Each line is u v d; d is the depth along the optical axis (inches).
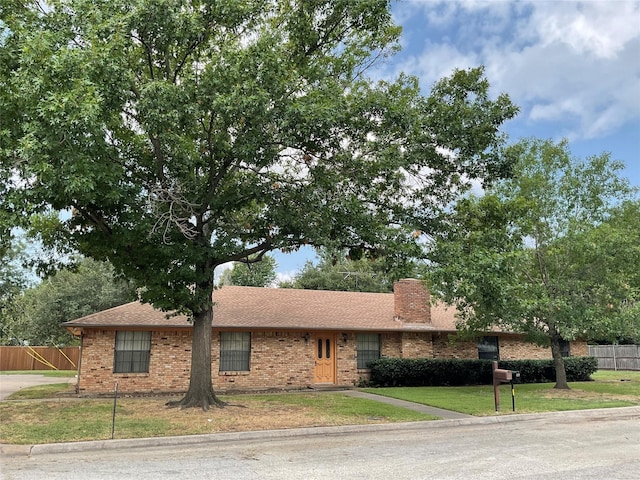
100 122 407.5
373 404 617.9
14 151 410.9
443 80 537.0
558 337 842.8
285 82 471.2
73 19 459.8
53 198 442.3
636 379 1049.5
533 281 773.3
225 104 447.8
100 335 743.1
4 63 434.0
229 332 809.5
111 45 425.1
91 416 505.0
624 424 514.9
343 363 871.7
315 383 847.7
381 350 907.4
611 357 1441.9
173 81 523.5
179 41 486.6
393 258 535.8
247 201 559.2
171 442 406.6
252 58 464.4
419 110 535.8
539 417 561.3
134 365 752.3
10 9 466.0
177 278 509.0
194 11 498.9
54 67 394.0
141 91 458.9
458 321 866.8
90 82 389.7
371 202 565.3
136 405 585.6
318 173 529.3
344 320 888.3
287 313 873.5
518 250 572.1
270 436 438.6
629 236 722.8
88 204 479.2
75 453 371.6
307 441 420.8
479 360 909.8
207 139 528.4
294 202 539.5
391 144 537.6
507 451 370.9
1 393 730.8
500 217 591.8
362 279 1830.7
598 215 780.0
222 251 526.0
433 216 586.9
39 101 391.9
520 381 951.6
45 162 387.2
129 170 522.9
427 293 931.3
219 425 462.9
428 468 314.7
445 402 644.7
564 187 775.7
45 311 1348.4
